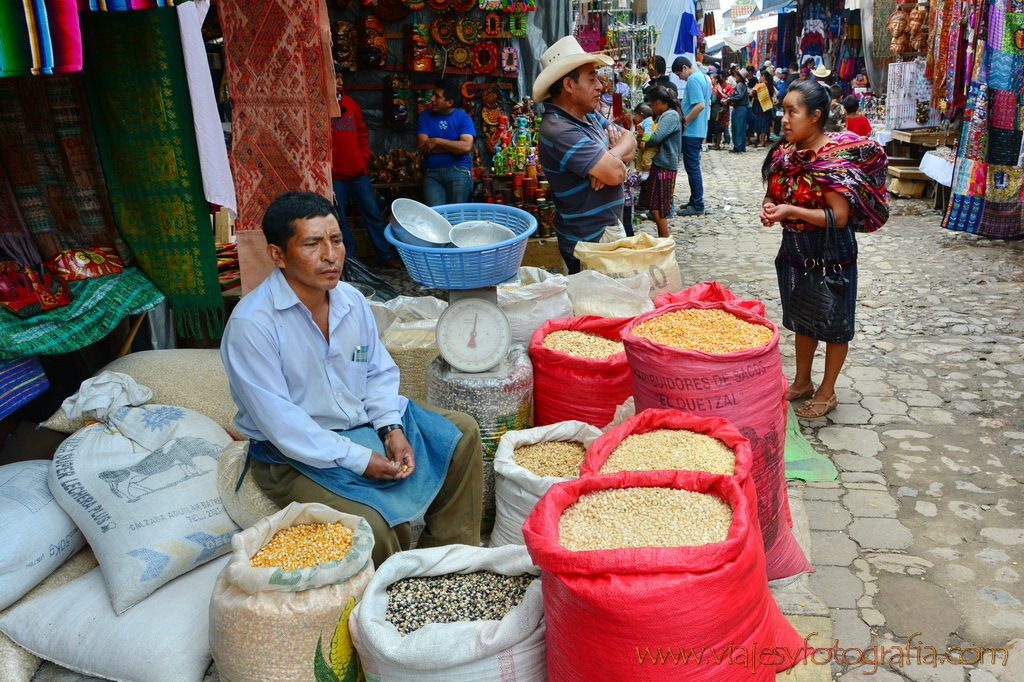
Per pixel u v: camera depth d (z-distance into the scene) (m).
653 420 2.34
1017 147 6.60
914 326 4.98
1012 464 3.27
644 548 1.63
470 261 2.46
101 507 2.30
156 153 3.07
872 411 3.82
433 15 6.80
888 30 9.40
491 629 1.85
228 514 2.41
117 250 3.24
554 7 7.05
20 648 2.23
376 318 3.43
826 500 3.06
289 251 2.09
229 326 2.16
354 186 6.32
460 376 2.72
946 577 2.55
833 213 3.37
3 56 1.92
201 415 2.68
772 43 20.30
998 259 6.38
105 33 2.93
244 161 3.31
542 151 3.77
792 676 2.13
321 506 2.10
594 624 1.64
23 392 2.77
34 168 3.02
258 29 3.18
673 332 2.60
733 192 10.36
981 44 6.58
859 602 2.45
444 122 6.46
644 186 7.18
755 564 1.80
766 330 2.57
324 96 3.27
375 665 1.89
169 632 2.09
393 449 2.33
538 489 2.35
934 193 8.32
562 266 6.26
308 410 2.27
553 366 2.90
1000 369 4.23
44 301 2.88
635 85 8.96
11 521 2.24
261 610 1.85
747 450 2.10
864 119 8.23
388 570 2.01
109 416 2.54
